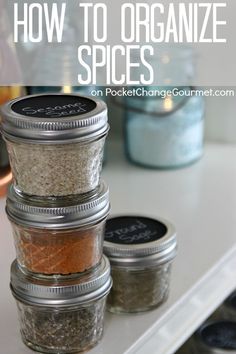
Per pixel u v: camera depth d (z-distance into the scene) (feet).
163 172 3.35
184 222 2.84
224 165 3.43
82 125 1.78
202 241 2.69
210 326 2.98
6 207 1.93
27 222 1.85
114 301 2.20
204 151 3.59
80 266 1.92
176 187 3.18
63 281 1.91
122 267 2.16
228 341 2.86
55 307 1.90
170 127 3.30
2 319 2.11
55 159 1.81
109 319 2.18
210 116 3.67
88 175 1.87
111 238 2.24
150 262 2.17
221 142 3.69
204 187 3.18
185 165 3.40
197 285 2.40
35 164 1.82
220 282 2.59
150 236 2.26
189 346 2.89
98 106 1.88
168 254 2.21
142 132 3.32
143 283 2.19
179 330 2.30
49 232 1.85
